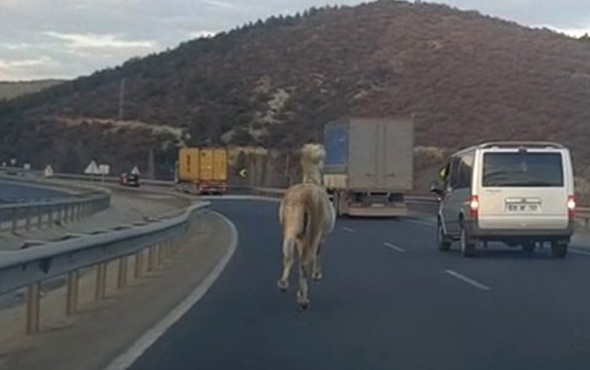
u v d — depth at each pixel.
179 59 131.12
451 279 20.33
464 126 82.56
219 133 103.75
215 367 11.01
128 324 14.04
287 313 15.31
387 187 49.38
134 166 97.00
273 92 108.62
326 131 53.44
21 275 11.27
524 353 11.96
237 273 21.58
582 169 61.78
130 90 123.94
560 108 81.81
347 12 125.94
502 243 29.11
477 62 98.00
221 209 59.81
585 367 11.13
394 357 11.66
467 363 11.30
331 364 11.22
